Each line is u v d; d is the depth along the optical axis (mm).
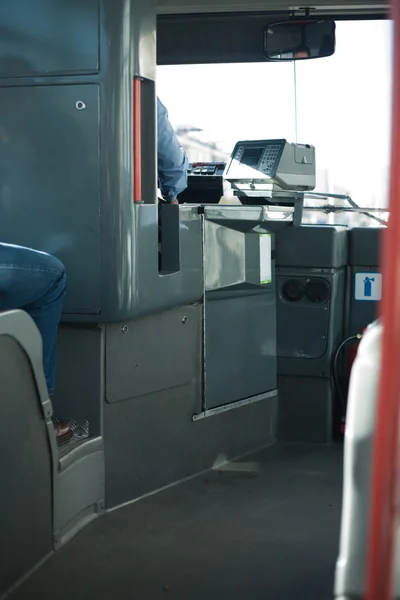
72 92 3234
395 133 858
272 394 4578
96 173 3230
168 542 3066
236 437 4285
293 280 4625
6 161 3328
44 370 3037
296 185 4535
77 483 3123
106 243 3240
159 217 3672
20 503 2641
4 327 2467
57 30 3236
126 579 2725
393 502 924
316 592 2619
